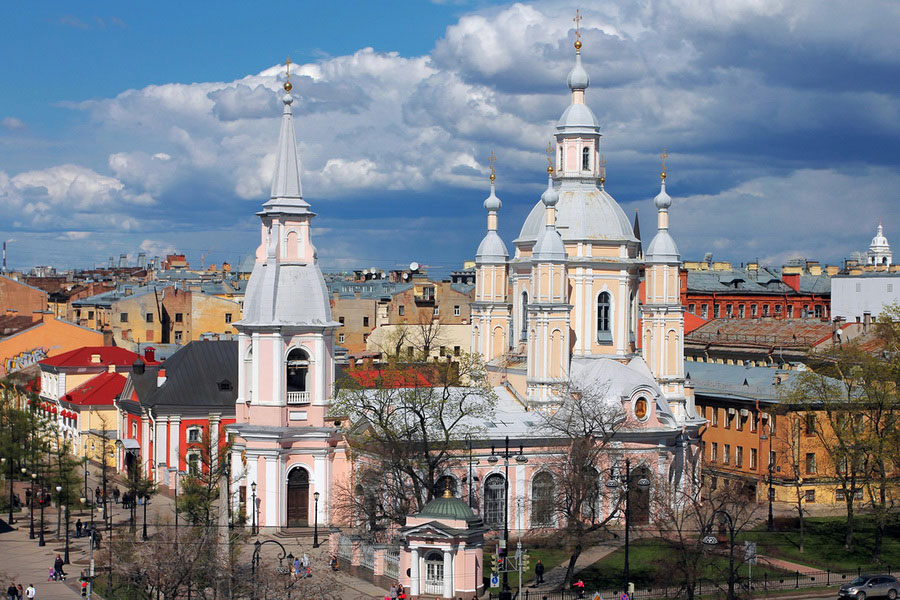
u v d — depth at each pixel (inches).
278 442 4505.4
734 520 3954.2
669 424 4717.0
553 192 4766.2
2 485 5693.9
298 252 4616.1
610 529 4493.1
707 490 4719.5
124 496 5123.0
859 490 4505.4
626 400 4626.0
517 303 5024.6
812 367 5477.4
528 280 4945.9
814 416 4685.0
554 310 4712.1
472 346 5285.4
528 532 4426.7
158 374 5654.5
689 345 7524.6
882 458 4362.7
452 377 4948.3
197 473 4687.5
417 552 3747.5
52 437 5836.6
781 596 3806.6
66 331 7529.5
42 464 5064.0
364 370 5757.9
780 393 5007.4
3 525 4982.8
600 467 4498.0
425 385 4862.2
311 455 4562.0
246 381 4623.5
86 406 6131.9
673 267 4955.7
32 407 5757.9
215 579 3390.7
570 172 5012.3
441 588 3727.9
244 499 4547.2
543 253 4722.0
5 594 3791.8
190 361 5590.6
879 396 4480.8
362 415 4375.0
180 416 5438.0
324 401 4589.1
